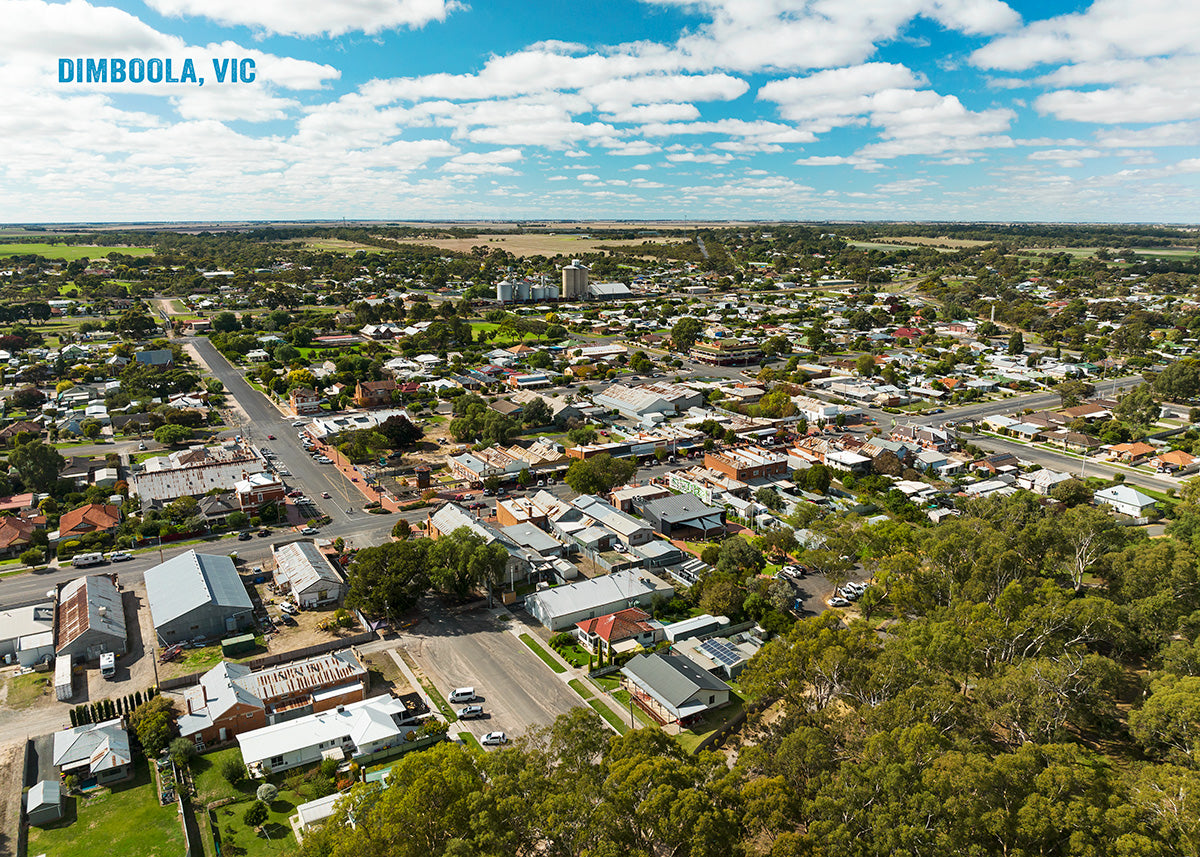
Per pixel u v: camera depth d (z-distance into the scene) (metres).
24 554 110.62
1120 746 72.62
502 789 52.03
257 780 68.50
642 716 77.31
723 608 95.94
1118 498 135.75
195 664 85.88
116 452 163.88
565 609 94.81
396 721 75.56
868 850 51.22
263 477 134.88
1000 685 67.75
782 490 141.75
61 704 78.88
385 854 48.78
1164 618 82.50
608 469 139.88
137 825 62.81
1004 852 53.38
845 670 70.81
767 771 61.72
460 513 119.69
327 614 97.75
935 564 97.94
